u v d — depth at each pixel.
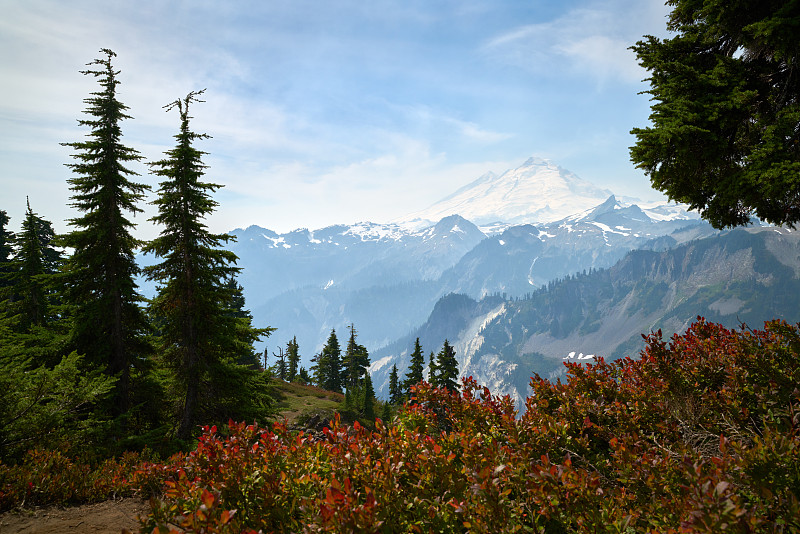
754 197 6.46
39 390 9.34
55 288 18.30
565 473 2.99
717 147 6.69
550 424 4.75
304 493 3.47
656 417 5.24
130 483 7.28
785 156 5.86
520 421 5.05
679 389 5.59
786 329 5.84
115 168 18.48
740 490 3.18
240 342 19.97
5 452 8.72
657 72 7.43
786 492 2.71
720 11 6.76
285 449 4.10
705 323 7.31
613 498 3.21
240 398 18.97
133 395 18.66
